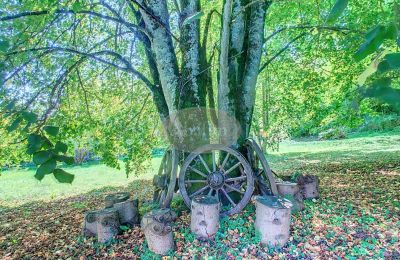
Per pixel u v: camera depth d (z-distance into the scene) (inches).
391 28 40.9
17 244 233.6
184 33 220.7
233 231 185.2
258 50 234.8
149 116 335.6
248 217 203.0
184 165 209.8
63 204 390.0
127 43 314.0
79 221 275.3
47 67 237.1
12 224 303.3
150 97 333.4
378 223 197.8
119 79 325.1
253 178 211.2
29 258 199.8
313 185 254.4
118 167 336.2
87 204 363.6
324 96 406.6
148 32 223.9
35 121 67.9
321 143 943.0
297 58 369.4
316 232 186.2
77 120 276.5
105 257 179.5
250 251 166.2
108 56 310.5
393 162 469.4
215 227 182.4
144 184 505.4
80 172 688.4
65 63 240.4
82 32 286.8
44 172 62.3
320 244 171.6
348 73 338.6
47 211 354.3
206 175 214.8
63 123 241.4
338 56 330.6
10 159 263.4
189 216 214.2
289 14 342.3
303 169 494.3
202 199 189.2
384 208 228.4
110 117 322.3
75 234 232.4
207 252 167.5
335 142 921.5
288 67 379.2
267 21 353.7
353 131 1054.4
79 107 298.5
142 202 286.8
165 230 170.2
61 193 485.4
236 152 211.3
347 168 457.1
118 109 332.8
